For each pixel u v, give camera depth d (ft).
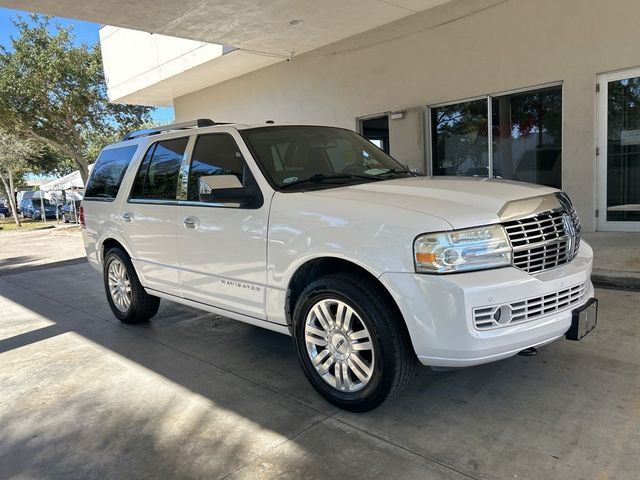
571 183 27.35
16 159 84.17
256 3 27.48
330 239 10.37
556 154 28.25
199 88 51.11
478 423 10.05
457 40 30.48
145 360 14.62
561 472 8.40
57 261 36.70
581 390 11.11
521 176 29.66
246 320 13.00
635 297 17.30
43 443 10.34
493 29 28.84
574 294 10.23
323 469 8.86
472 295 8.91
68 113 66.95
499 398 10.99
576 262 10.75
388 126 35.76
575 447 9.05
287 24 31.12
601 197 26.91
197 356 14.71
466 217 9.40
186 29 31.83
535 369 12.26
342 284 10.18
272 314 12.01
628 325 14.74
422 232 9.24
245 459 9.33
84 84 63.93
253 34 33.06
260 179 12.17
